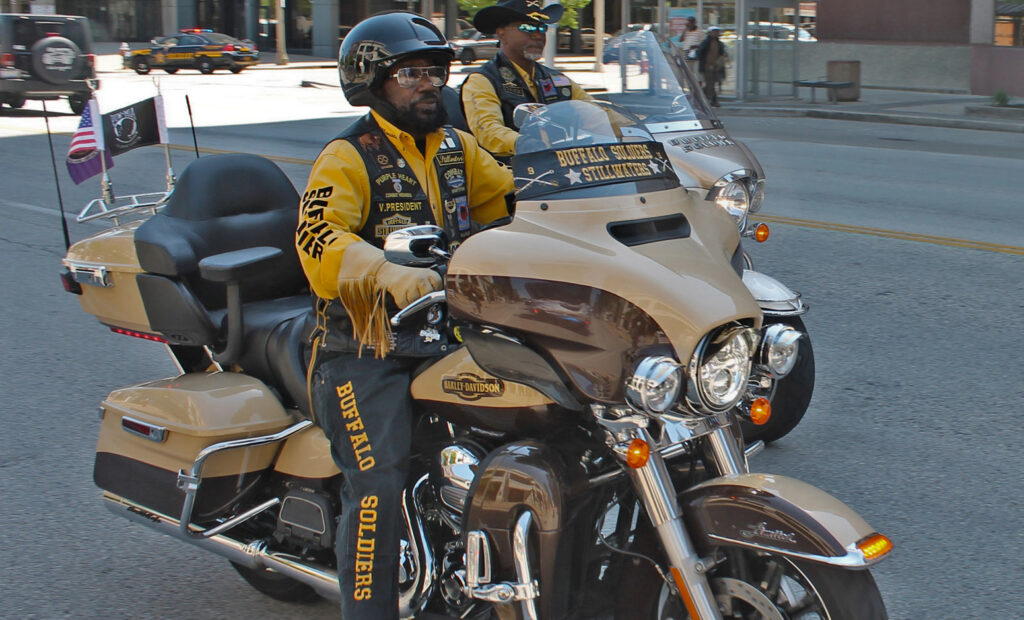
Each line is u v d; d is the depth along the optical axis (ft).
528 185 9.74
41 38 73.77
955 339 22.79
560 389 9.20
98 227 36.24
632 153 9.93
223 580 13.97
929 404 19.20
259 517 12.31
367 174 10.71
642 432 9.17
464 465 10.15
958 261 29.45
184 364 13.92
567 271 9.14
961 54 89.10
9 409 20.20
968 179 44.11
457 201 11.25
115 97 92.99
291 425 12.00
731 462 9.67
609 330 8.90
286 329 12.29
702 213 10.15
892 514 15.11
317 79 120.16
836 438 17.80
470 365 10.01
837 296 26.20
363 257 10.07
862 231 33.50
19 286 29.09
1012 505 15.30
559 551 9.45
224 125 67.21
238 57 130.93
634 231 9.45
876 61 94.79
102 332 25.18
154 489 12.30
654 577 9.93
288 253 13.87
